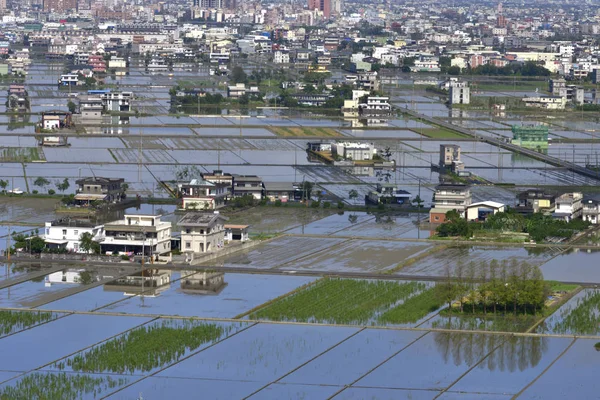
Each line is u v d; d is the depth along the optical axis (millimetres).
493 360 135500
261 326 147125
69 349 137625
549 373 131750
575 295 163750
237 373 130375
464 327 147625
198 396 123625
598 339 143250
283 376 129750
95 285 167500
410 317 150500
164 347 138000
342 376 130125
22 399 121375
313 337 143000
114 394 123500
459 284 157125
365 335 143875
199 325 147000
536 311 154250
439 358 136000
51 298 160000
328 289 165125
